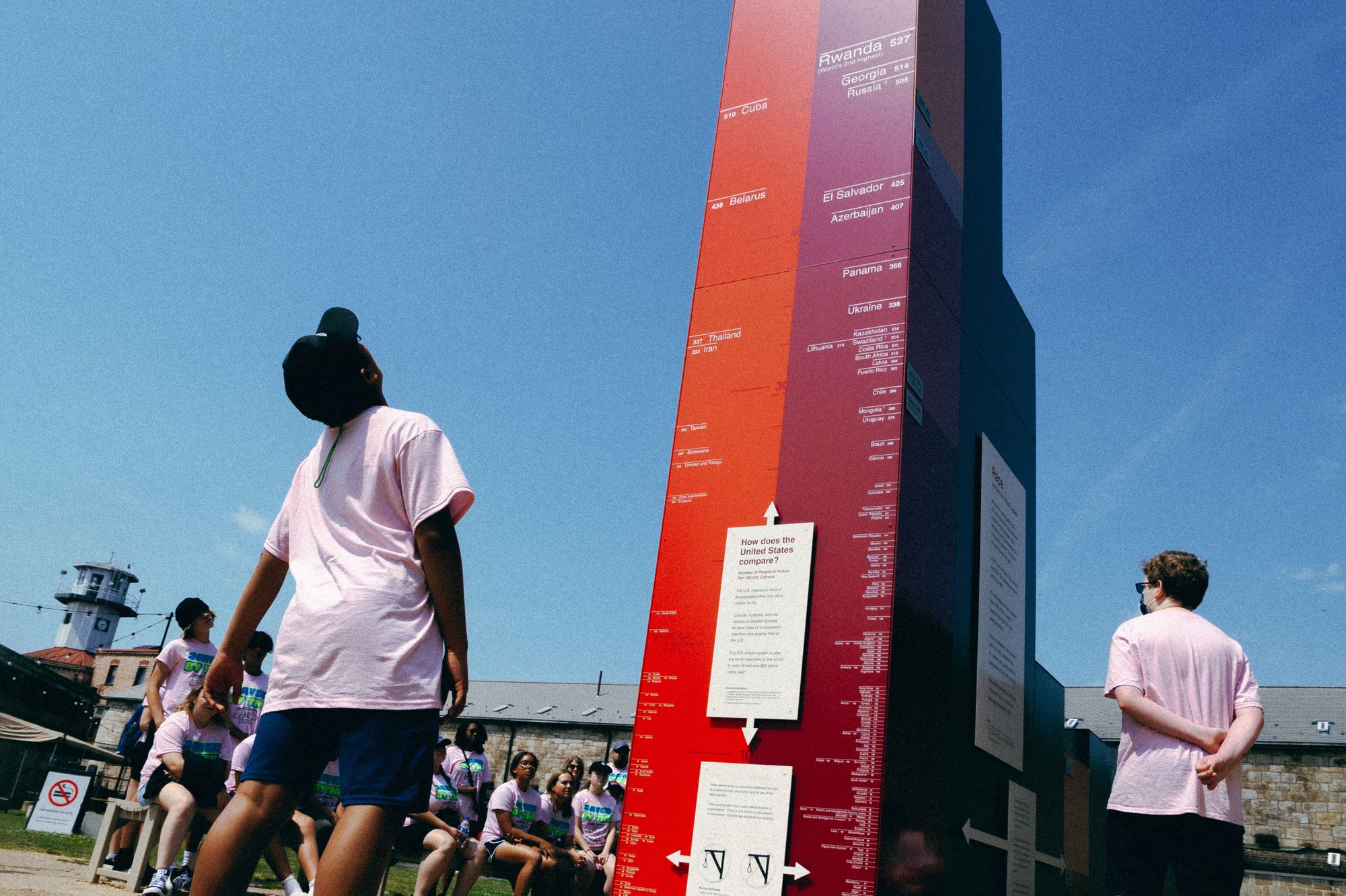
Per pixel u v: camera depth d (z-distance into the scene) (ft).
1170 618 11.12
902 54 12.43
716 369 12.16
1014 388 15.75
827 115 12.75
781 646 10.27
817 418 11.12
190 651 22.94
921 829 10.03
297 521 7.72
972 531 12.88
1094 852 24.75
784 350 11.71
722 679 10.52
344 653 6.70
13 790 100.07
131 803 21.17
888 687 9.46
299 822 19.22
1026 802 14.28
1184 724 10.27
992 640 13.14
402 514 7.32
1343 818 111.04
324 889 6.12
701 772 10.27
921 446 11.11
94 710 173.78
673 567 11.47
